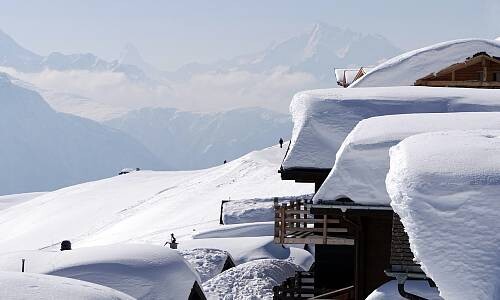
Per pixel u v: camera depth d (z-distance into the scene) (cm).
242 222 6944
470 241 1087
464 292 1071
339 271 2678
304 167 2420
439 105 2555
